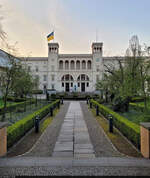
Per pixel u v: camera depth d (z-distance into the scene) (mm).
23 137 6875
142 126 4895
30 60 56062
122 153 5133
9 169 3781
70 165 4020
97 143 6203
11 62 10156
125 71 12602
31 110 15000
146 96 9211
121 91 11992
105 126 9141
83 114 13633
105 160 4371
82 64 57938
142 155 4918
